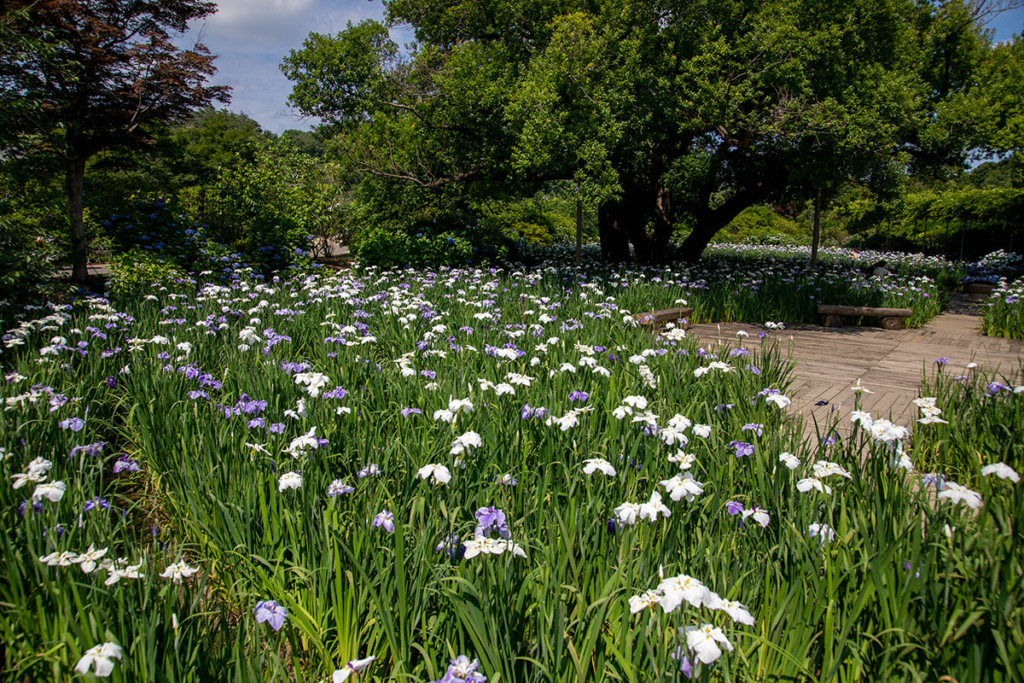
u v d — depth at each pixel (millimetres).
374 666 2170
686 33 11570
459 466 2988
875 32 12055
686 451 3416
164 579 2428
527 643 2082
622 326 6793
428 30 14602
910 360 7902
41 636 2135
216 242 13203
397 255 13289
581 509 2590
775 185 15320
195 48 11766
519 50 13117
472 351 5406
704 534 2436
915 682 1786
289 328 6625
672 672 1781
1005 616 1906
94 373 4684
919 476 2787
